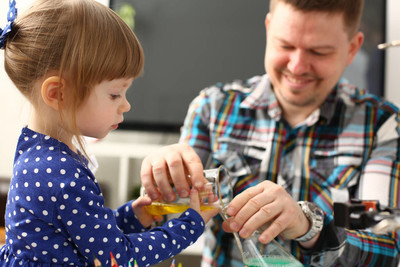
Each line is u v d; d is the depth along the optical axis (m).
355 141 1.37
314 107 1.38
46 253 0.82
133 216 1.02
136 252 0.85
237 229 0.90
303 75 1.23
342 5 1.16
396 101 2.60
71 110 0.84
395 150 1.34
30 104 0.90
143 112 2.83
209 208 0.96
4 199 2.44
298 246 1.11
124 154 2.63
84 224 0.81
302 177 1.37
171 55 2.80
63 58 0.83
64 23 0.84
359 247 1.10
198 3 2.77
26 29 0.87
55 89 0.84
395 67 2.61
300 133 1.40
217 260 1.36
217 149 1.44
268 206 0.91
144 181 1.00
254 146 1.42
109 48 0.85
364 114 1.39
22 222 0.83
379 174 1.29
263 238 0.89
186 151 1.02
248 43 2.74
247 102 1.46
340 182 1.34
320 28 1.16
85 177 0.84
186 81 2.79
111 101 0.88
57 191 0.81
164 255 0.89
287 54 1.23
